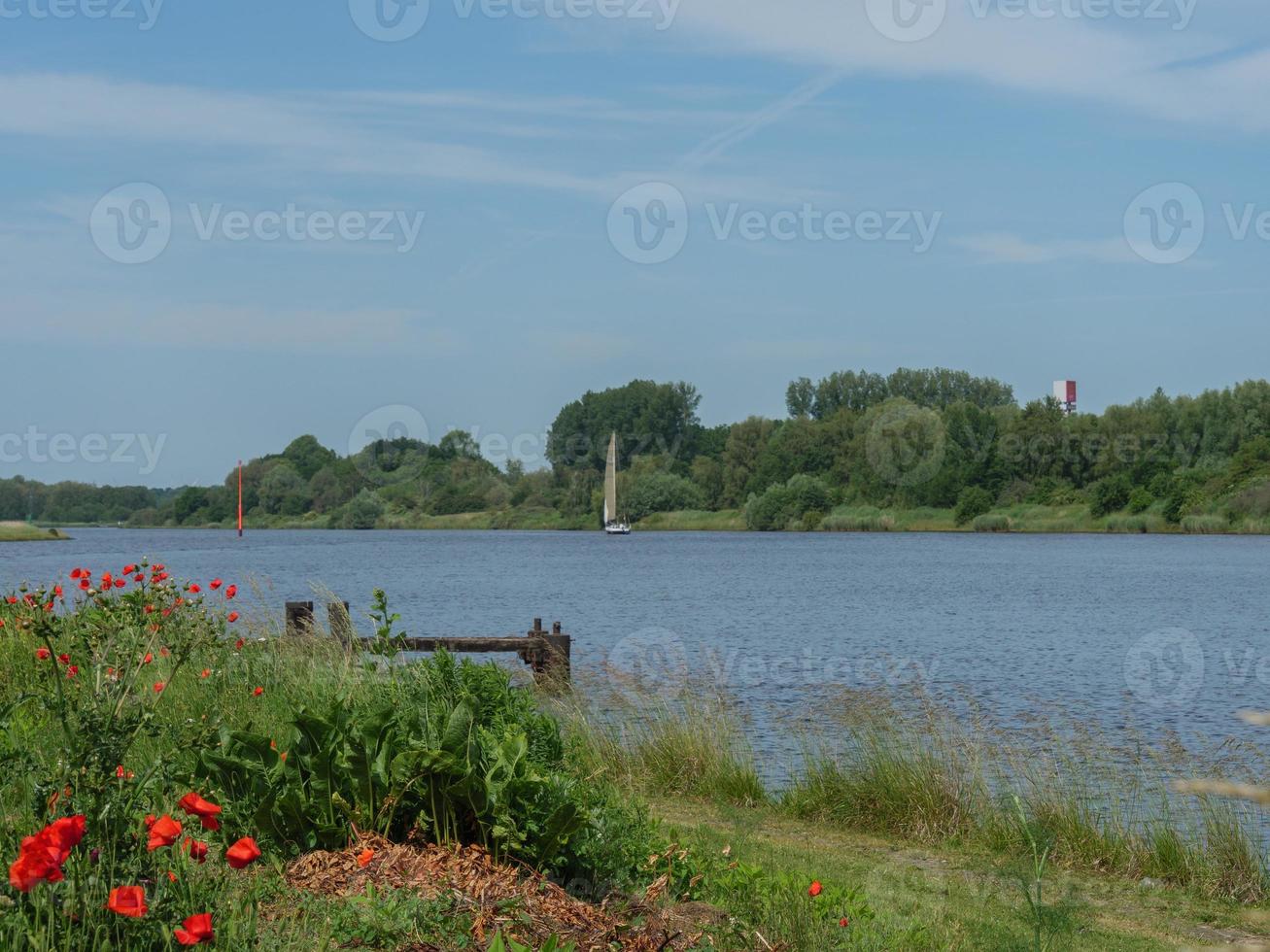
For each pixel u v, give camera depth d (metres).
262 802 5.38
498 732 6.51
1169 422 108.19
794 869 8.00
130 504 182.38
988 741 11.91
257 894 4.75
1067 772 10.83
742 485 132.88
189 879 4.48
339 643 11.39
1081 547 91.69
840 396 140.38
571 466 151.62
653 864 6.32
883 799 10.26
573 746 9.87
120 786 4.60
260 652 10.58
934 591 49.84
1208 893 8.64
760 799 10.86
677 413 148.12
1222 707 18.95
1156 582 54.59
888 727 11.62
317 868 5.23
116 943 3.82
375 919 4.63
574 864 5.89
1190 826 9.56
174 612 9.23
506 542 122.81
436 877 5.17
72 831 3.36
